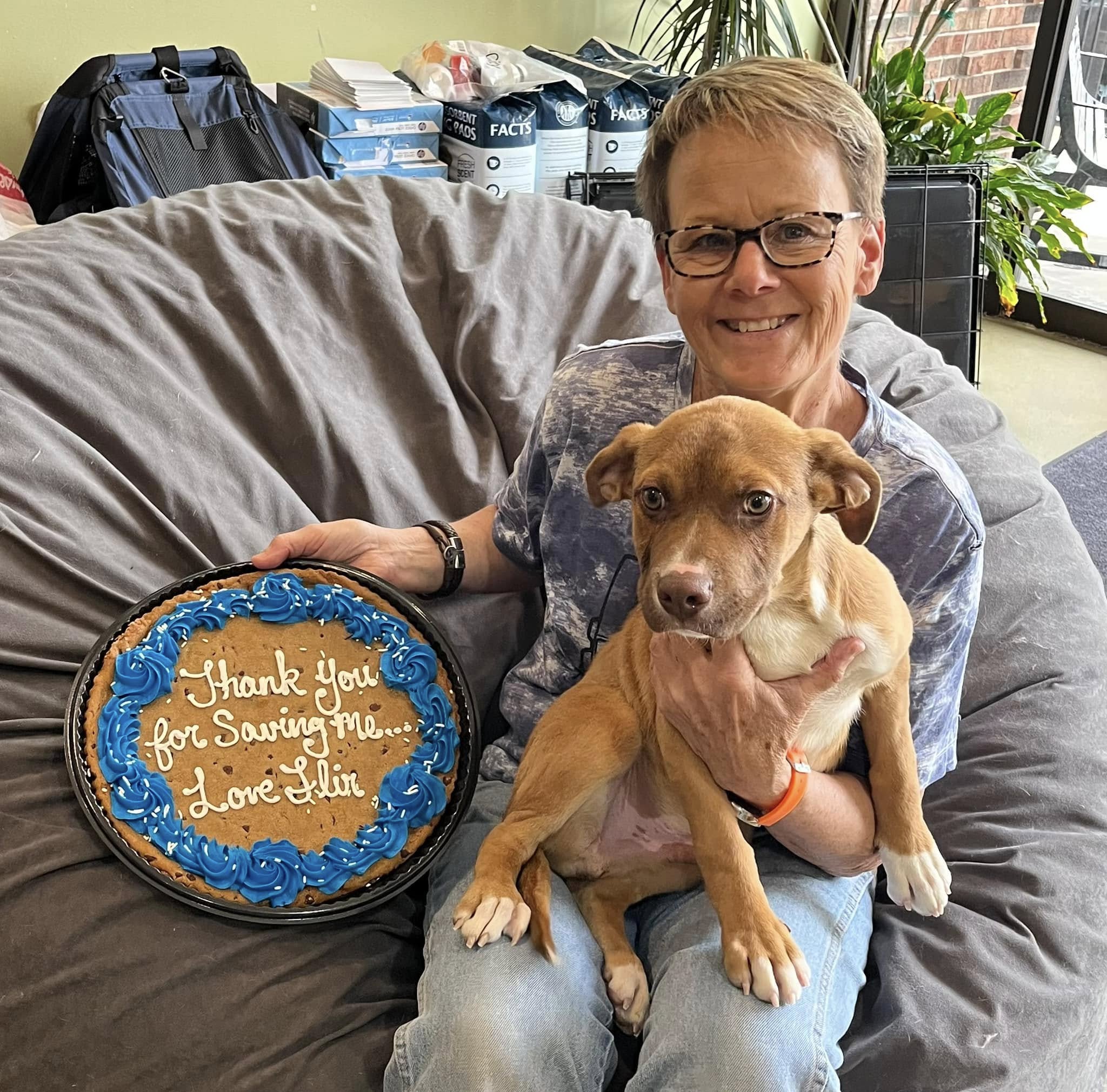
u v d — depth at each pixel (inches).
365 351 89.7
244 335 83.9
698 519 49.2
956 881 67.2
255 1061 55.6
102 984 55.1
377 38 152.0
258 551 75.5
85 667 61.0
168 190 121.7
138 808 57.6
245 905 57.7
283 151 130.0
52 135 121.9
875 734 58.2
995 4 189.2
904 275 141.7
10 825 57.5
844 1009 56.4
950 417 92.3
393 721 63.9
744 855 54.0
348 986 58.8
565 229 102.8
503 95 144.8
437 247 95.9
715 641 54.0
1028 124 193.8
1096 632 79.4
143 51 134.4
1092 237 197.0
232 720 61.6
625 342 66.2
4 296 76.6
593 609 65.3
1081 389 177.0
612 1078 58.0
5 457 67.4
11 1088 54.0
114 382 75.6
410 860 61.0
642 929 62.0
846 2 194.7
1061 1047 60.4
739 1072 48.9
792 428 52.1
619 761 59.4
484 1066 49.3
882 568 56.6
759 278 54.1
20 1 124.0
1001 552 82.2
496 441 88.5
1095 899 65.4
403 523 83.1
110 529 70.2
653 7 180.1
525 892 57.2
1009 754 72.8
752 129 53.5
